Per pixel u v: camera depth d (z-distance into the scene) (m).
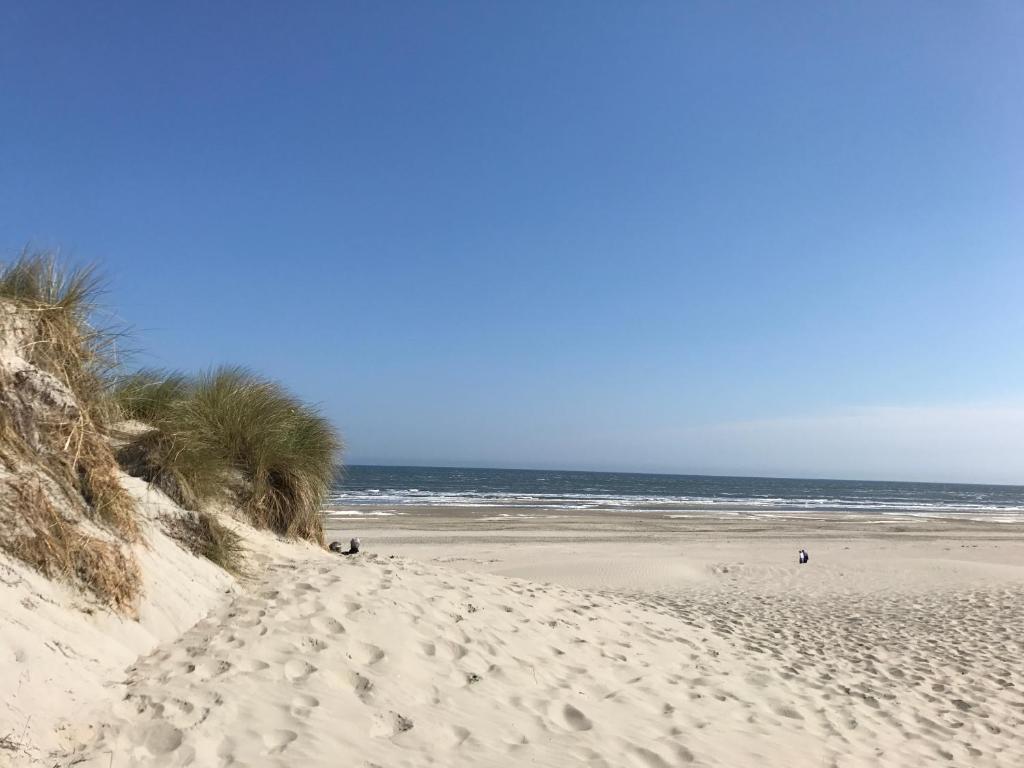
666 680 6.07
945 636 10.27
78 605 4.12
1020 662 8.80
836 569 18.33
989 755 5.49
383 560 9.04
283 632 5.06
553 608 7.74
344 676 4.60
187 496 6.55
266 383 9.16
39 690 3.27
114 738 3.34
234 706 3.87
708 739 4.84
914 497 89.94
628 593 14.27
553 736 4.43
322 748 3.65
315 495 9.21
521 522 33.78
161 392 7.83
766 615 11.59
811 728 5.53
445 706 4.53
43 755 2.99
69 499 4.60
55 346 5.23
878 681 7.46
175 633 4.80
